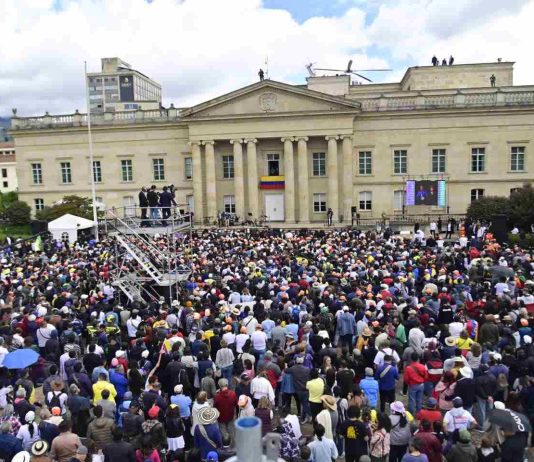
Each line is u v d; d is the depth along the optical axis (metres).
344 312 20.16
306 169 67.00
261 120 66.94
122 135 72.44
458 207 67.38
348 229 57.97
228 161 70.56
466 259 32.88
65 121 74.06
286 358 17.19
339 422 13.73
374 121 67.62
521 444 11.40
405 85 84.62
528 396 13.97
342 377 14.70
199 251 37.75
